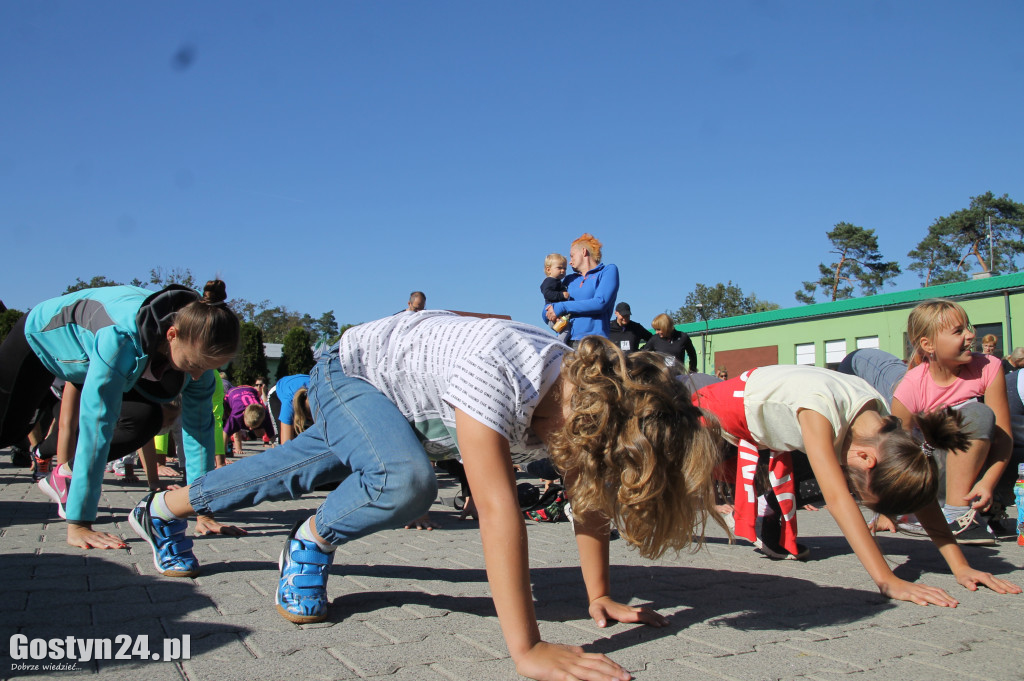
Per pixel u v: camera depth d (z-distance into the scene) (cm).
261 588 288
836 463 304
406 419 240
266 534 422
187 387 381
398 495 225
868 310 2383
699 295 8050
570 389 200
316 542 244
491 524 196
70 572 302
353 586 300
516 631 195
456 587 302
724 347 2827
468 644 228
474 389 199
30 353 404
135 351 336
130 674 196
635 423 183
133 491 616
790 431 332
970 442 367
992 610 281
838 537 460
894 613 274
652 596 299
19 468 813
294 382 593
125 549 351
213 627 238
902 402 413
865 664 220
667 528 191
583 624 255
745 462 374
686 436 188
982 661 224
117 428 443
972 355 401
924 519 334
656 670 211
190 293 346
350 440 235
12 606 253
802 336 2570
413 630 241
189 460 392
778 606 283
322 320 8412
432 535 442
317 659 212
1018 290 2055
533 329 222
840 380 321
